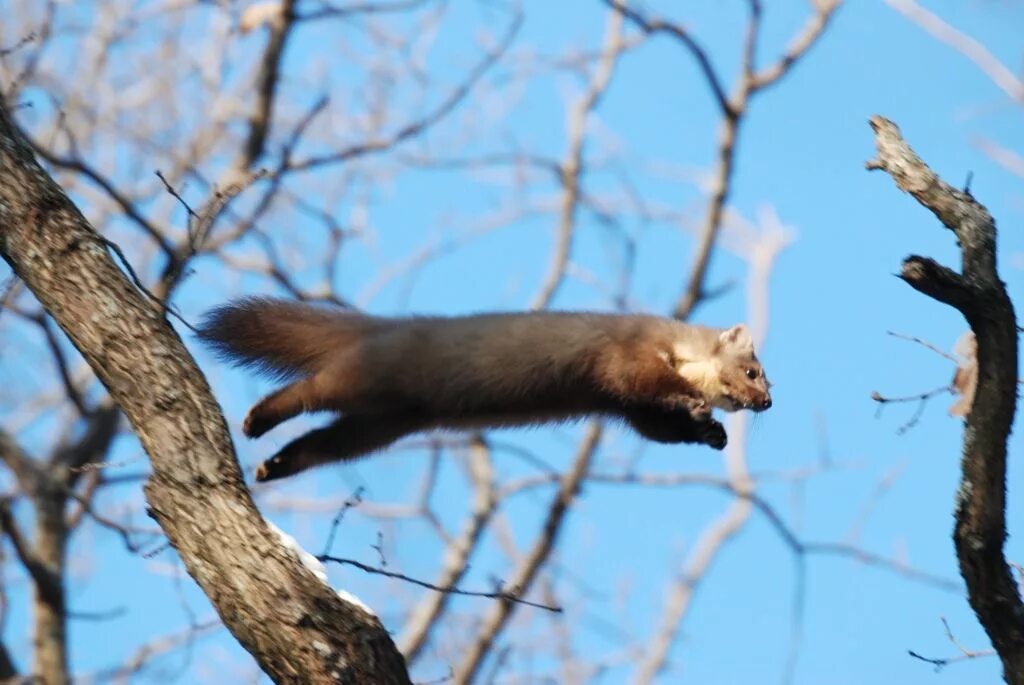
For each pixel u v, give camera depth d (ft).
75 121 69.72
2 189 29.73
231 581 27.35
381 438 40.55
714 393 43.34
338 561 28.86
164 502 27.94
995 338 27.81
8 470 60.54
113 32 71.20
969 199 28.91
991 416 27.84
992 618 28.22
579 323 41.24
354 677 27.17
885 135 29.96
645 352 41.73
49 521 57.57
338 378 39.34
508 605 60.08
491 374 40.06
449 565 63.93
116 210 66.80
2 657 53.21
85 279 29.17
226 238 62.64
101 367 28.76
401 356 39.55
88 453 59.62
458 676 59.77
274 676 27.35
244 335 41.06
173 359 28.94
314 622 27.30
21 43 41.68
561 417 42.09
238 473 28.43
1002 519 27.96
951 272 27.78
